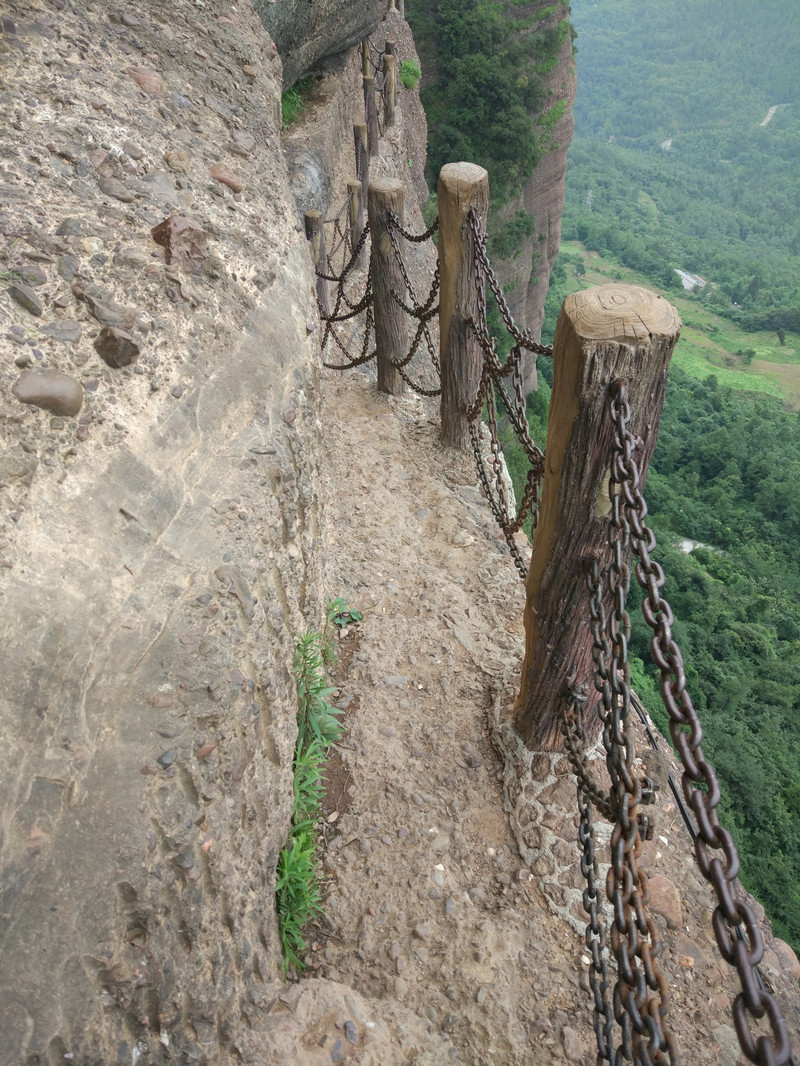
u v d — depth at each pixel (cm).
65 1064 142
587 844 196
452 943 237
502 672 325
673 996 227
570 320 184
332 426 505
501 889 254
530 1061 211
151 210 242
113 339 199
